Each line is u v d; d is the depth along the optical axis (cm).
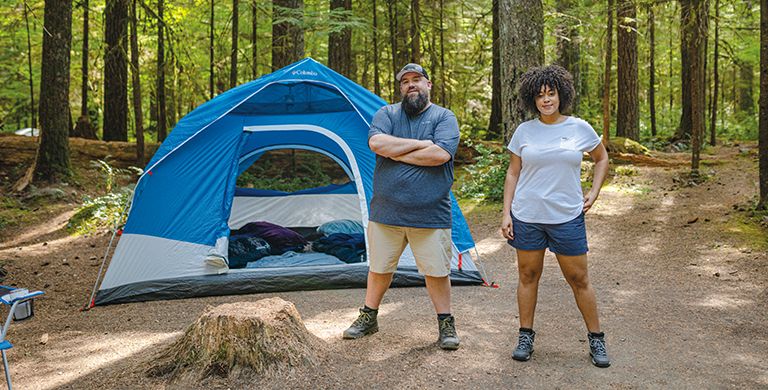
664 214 828
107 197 965
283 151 1273
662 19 1298
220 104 571
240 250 618
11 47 1619
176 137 565
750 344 389
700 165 1142
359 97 588
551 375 338
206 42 1590
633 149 1216
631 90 1409
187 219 548
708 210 820
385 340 392
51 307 521
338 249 641
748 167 1098
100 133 1741
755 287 523
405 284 546
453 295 523
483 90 1919
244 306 351
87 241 817
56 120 1066
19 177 1092
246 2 1243
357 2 1567
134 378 334
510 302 499
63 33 1060
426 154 361
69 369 361
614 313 462
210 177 567
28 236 860
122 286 527
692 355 370
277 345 335
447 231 379
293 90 614
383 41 1586
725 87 2480
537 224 342
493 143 1245
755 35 1758
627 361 360
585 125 339
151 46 1430
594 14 1216
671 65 2222
